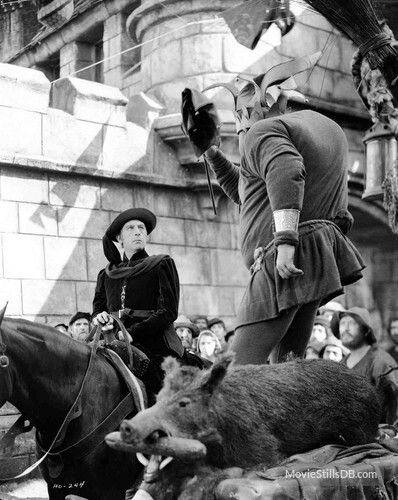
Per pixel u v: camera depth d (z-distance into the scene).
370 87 8.09
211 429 2.91
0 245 10.19
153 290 5.09
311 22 12.66
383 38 4.67
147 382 4.91
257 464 3.05
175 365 3.02
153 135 11.68
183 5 11.80
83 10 13.65
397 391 6.06
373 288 15.32
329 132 4.06
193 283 11.86
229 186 4.80
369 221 14.22
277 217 3.70
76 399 4.35
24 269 10.35
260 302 3.88
